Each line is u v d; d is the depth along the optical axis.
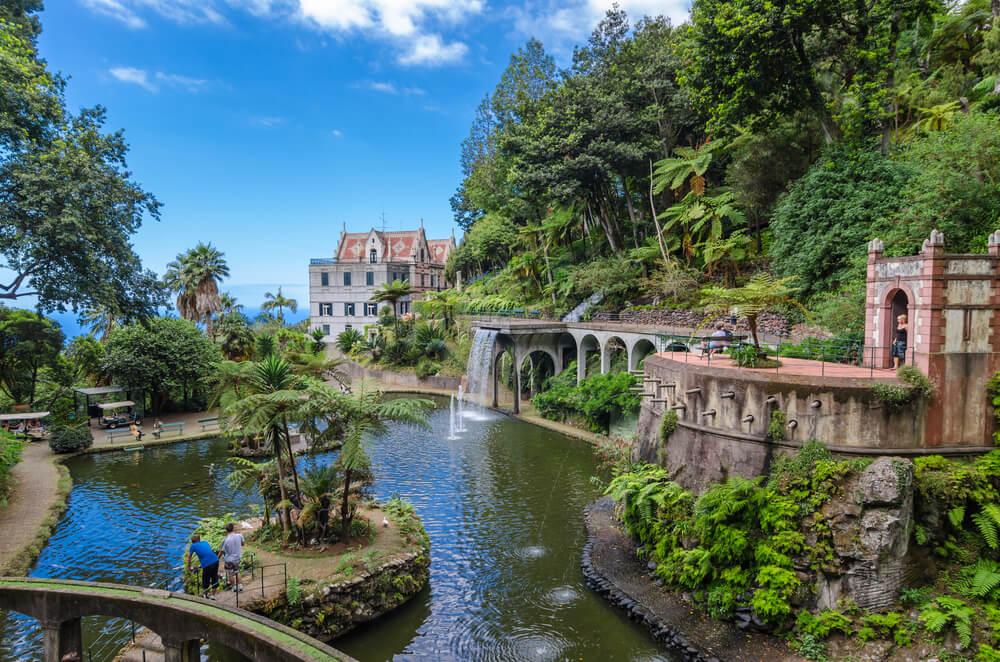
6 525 18.97
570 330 37.75
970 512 12.46
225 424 18.97
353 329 63.38
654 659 12.02
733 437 14.88
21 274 21.05
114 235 22.48
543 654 12.18
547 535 18.44
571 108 37.94
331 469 16.02
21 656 12.08
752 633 12.27
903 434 13.09
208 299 44.03
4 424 33.06
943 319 13.12
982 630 10.87
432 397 45.06
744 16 22.56
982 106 24.61
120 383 36.47
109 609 9.48
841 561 11.91
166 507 21.38
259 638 8.05
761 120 27.77
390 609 13.77
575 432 31.95
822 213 23.80
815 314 21.94
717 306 17.20
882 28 23.28
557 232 50.19
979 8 32.75
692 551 13.82
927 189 19.36
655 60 36.38
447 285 76.19
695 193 34.69
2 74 19.94
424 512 20.52
